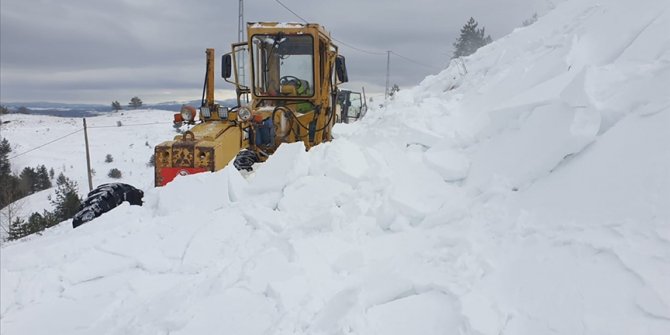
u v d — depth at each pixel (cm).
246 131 563
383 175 343
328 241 287
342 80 780
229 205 368
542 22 543
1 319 267
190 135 483
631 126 241
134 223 361
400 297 218
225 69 708
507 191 271
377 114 553
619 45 329
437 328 188
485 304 188
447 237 246
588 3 462
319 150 429
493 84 446
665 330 149
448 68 684
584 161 248
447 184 322
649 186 203
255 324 217
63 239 356
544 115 291
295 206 345
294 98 689
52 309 272
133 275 299
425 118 425
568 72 334
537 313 179
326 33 705
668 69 250
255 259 271
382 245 275
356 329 192
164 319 232
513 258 216
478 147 335
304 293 233
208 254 305
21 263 319
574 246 200
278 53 679
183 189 386
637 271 172
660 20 300
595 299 172
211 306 235
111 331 243
